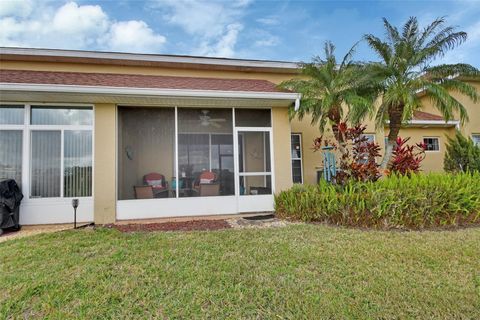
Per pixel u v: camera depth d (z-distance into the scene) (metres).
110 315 2.89
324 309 2.96
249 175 8.67
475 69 10.29
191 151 8.46
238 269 3.90
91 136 7.81
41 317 2.89
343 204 6.61
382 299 3.14
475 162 11.71
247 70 12.71
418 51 10.15
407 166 9.48
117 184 7.84
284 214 7.86
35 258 4.45
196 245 4.96
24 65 10.72
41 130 7.52
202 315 2.89
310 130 12.61
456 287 3.41
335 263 4.11
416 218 6.32
